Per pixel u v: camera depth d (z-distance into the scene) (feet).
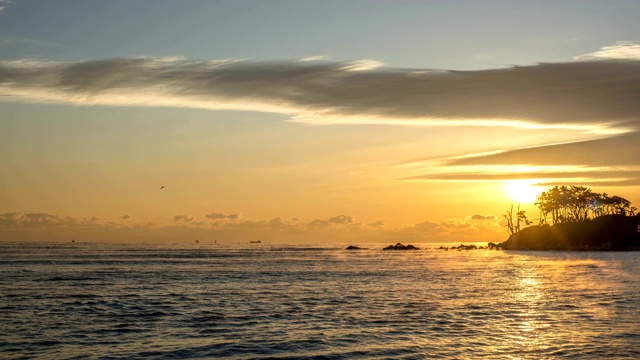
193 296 189.67
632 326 126.31
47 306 161.48
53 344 110.11
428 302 172.55
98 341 112.98
